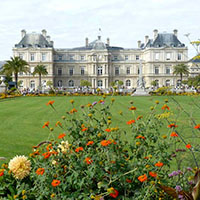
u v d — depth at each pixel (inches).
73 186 162.4
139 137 188.7
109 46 4119.1
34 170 183.9
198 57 223.0
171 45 3612.2
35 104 1120.8
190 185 168.4
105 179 163.9
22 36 3698.3
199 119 552.1
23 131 506.9
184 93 1763.0
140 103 1082.1
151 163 177.0
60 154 177.8
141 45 4315.9
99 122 204.4
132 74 3777.1
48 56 3508.9
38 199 157.2
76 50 3794.3
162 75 3599.9
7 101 1323.8
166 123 512.7
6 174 186.1
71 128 194.5
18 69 2256.4
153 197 171.5
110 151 172.7
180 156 217.8
